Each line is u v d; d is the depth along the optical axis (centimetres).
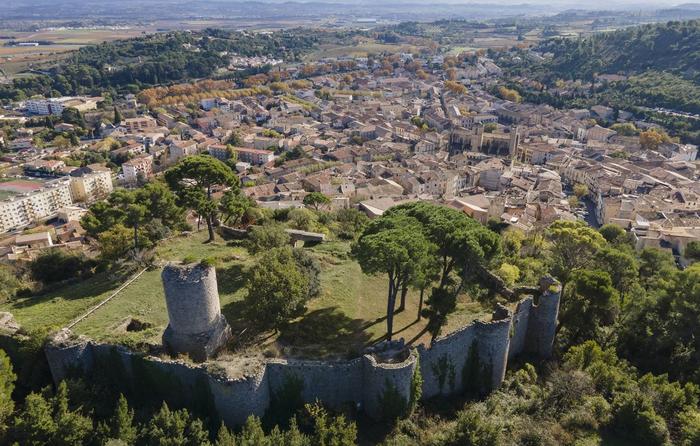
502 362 4669
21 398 4178
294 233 7662
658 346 5631
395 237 4584
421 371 4434
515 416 4328
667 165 17888
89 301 5728
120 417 3666
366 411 4188
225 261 6700
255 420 3725
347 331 5100
